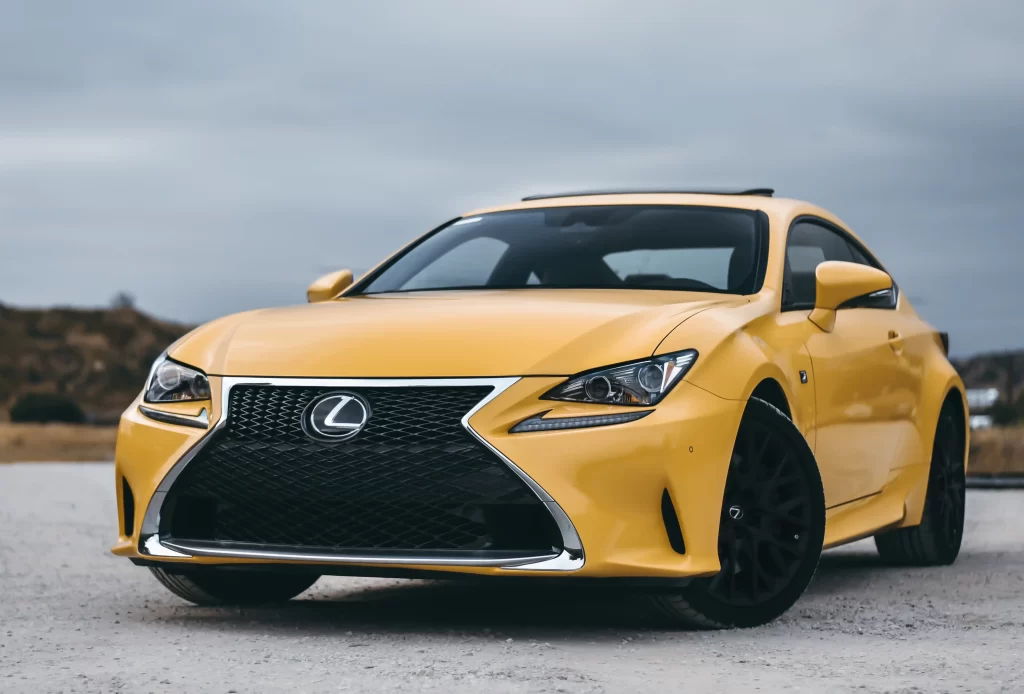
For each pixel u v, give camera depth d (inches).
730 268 178.5
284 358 148.4
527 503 135.9
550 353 141.4
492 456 137.1
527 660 127.6
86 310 2608.3
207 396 149.9
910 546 220.2
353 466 140.5
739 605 150.3
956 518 227.6
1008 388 1273.4
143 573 203.2
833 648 136.6
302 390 145.0
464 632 147.2
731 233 186.1
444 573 138.9
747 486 151.1
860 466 188.4
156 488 149.6
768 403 155.3
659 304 156.7
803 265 194.1
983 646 137.9
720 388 145.6
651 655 132.0
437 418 139.6
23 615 160.1
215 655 131.0
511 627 151.6
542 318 148.2
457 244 198.8
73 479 406.9
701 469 141.6
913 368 209.5
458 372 140.6
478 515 137.2
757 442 153.6
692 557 140.9
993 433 664.4
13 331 2456.9
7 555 218.8
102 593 181.6
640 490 137.9
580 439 136.9
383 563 138.9
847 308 193.5
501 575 136.9
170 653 132.3
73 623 154.1
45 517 283.6
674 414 140.3
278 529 144.2
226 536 147.3
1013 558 234.1
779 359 161.8
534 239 192.7
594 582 137.4
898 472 203.9
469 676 118.4
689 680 118.5
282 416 144.7
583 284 178.7
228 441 146.3
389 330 148.7
